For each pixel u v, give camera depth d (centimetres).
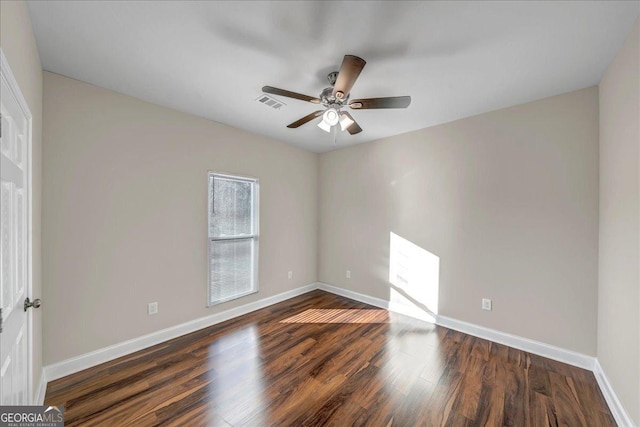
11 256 117
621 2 133
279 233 386
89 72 200
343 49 173
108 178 226
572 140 225
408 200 335
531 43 165
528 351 245
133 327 242
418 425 161
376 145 371
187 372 212
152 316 254
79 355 211
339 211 417
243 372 212
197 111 276
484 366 223
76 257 209
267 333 282
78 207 210
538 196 242
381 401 181
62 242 202
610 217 188
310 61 187
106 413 167
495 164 266
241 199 340
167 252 265
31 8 138
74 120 209
